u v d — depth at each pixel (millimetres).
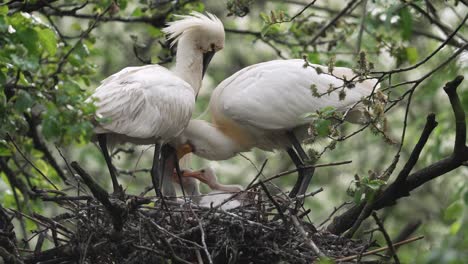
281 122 14336
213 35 14320
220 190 13766
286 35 17375
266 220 11383
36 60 10875
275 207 11234
